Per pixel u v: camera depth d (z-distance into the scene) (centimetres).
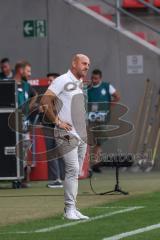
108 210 3106
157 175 4756
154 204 3272
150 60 5141
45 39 5256
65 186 2891
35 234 2555
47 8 5250
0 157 4106
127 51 5166
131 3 5394
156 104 5106
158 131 5081
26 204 3388
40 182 4444
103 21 5200
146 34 5406
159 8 5466
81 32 5216
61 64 5244
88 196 3638
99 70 4891
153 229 2634
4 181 4350
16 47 5284
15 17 5278
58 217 2950
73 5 5231
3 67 4588
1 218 2959
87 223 2784
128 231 2595
